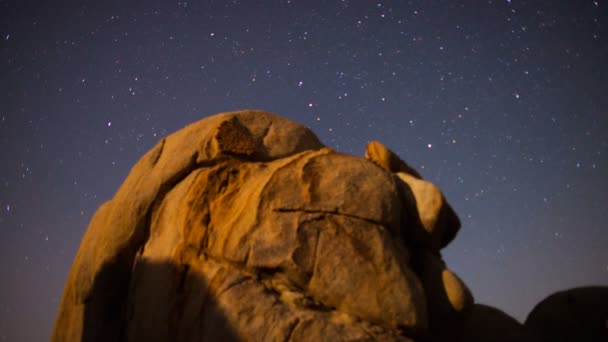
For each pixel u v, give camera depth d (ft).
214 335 14.42
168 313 15.88
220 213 16.48
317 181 15.88
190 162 18.66
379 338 13.71
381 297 14.32
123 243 18.67
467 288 15.61
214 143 18.81
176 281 16.05
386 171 16.70
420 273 16.20
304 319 13.79
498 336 18.86
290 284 14.64
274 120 19.79
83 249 20.79
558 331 19.01
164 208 18.34
